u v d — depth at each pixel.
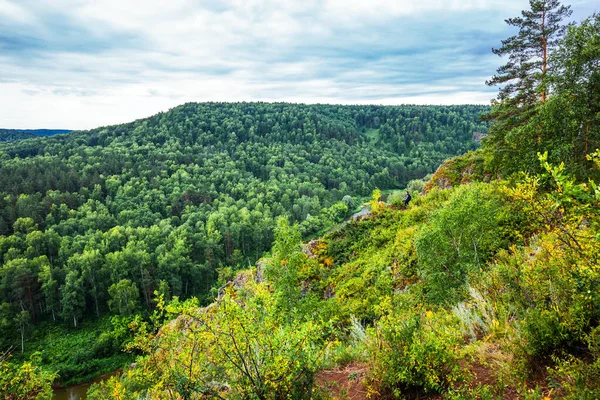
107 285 60.72
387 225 21.88
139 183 118.44
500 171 20.09
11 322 51.53
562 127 12.41
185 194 112.75
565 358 3.09
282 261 12.72
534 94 20.14
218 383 3.35
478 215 8.88
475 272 7.10
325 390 3.56
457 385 3.45
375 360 4.03
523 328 3.47
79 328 53.59
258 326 3.44
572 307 3.26
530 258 5.86
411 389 3.67
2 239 70.12
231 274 67.69
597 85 11.97
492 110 22.02
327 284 17.69
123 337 42.91
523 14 20.45
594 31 11.96
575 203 2.63
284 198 118.88
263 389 2.98
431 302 8.20
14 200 91.75
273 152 177.12
